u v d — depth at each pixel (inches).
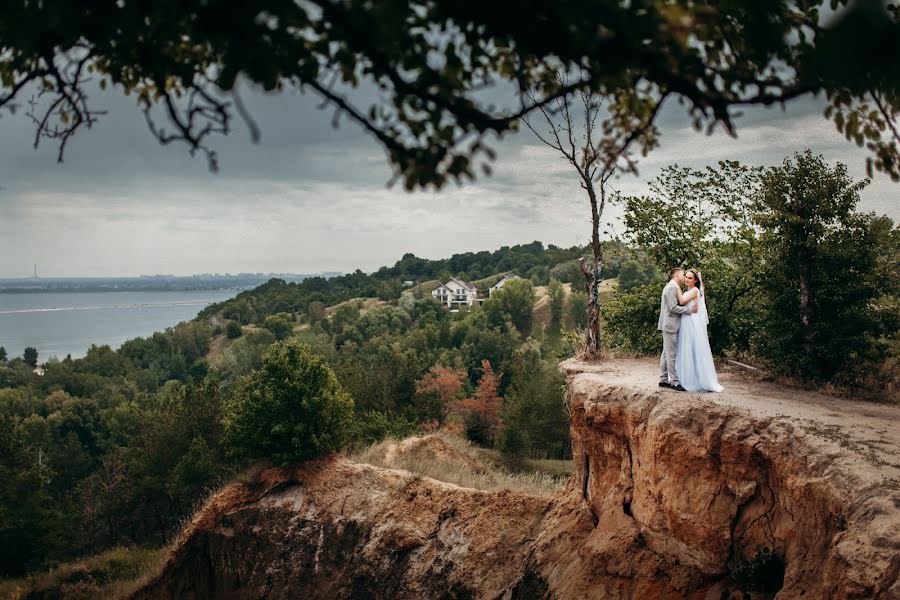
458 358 3939.5
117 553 1337.4
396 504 821.9
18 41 103.3
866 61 95.0
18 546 1606.8
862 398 489.7
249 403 985.5
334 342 5142.7
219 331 6983.3
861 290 568.1
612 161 147.1
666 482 455.2
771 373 588.7
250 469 990.4
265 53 105.3
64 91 147.9
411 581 730.8
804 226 584.7
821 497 337.4
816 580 323.9
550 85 140.4
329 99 116.3
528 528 677.3
